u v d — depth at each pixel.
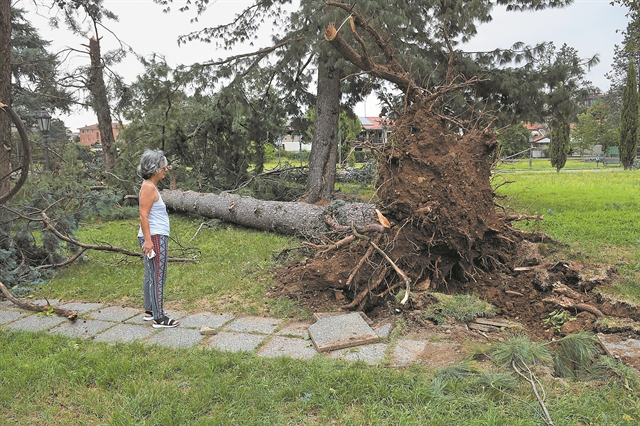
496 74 9.98
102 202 7.93
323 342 3.53
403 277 4.12
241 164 12.58
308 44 9.66
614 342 3.28
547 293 4.37
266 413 2.63
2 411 2.77
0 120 6.45
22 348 3.65
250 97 12.11
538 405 2.58
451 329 3.81
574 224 8.38
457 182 4.63
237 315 4.41
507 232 5.50
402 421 2.46
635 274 5.05
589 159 44.25
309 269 4.83
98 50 15.72
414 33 9.34
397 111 5.09
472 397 2.70
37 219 5.97
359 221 6.52
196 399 2.76
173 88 11.38
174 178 11.46
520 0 10.20
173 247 7.39
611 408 2.54
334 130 11.19
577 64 9.77
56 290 5.40
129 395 2.86
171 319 4.18
